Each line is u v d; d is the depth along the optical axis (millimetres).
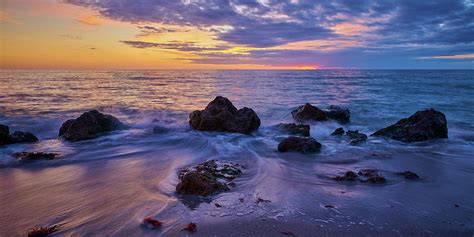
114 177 7352
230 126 13008
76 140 11531
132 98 25297
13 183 7008
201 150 10258
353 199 5930
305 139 10039
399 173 7512
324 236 4566
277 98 25922
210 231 4668
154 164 8508
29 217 5254
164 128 13531
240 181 6969
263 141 11617
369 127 14953
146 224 4883
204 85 41281
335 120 15711
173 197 5988
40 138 12211
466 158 9172
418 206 5629
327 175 7477
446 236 4613
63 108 19484
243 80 56031
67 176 7477
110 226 4875
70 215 5293
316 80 56594
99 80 50375
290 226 4840
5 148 10320
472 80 55000
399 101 23906
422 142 11195
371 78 66000
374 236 4586
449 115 17797
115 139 11828
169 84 42719
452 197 6090
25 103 21281
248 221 4977
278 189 6461
